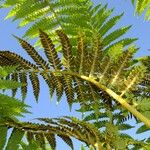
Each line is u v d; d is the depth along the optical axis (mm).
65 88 3057
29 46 3020
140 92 3076
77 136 2801
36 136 2871
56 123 2773
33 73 3061
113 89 2920
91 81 2963
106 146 2732
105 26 3592
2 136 2791
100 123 3309
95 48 2975
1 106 2703
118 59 2906
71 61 3027
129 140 2775
